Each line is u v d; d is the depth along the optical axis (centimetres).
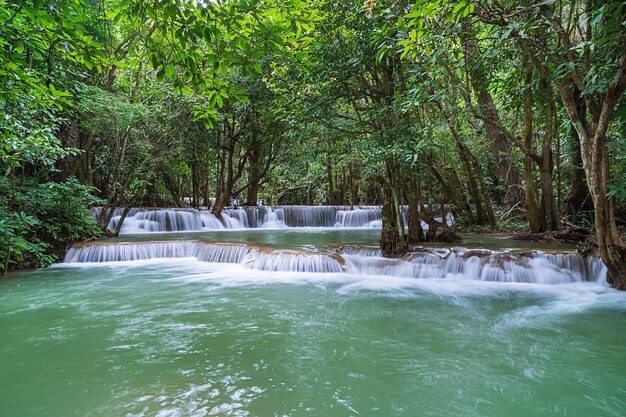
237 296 657
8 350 411
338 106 997
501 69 899
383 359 391
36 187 978
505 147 1368
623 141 527
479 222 1327
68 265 959
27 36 325
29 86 414
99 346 423
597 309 570
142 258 1056
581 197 1072
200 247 1094
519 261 773
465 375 355
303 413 287
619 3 358
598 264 714
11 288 713
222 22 251
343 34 816
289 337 455
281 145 2148
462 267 806
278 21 286
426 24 502
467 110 891
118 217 1580
